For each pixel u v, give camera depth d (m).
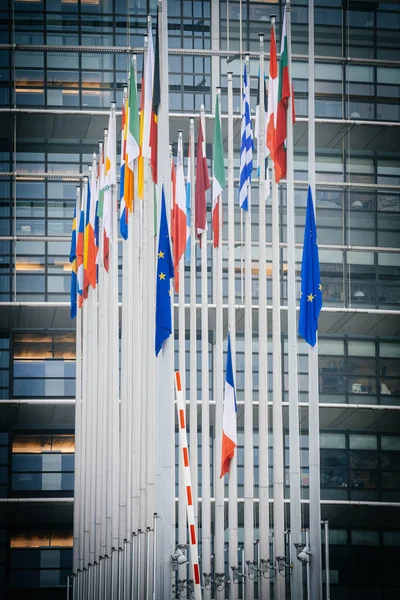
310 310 41.31
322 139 85.81
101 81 84.06
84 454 67.12
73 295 69.75
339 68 86.38
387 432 85.81
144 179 53.19
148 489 50.38
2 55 83.44
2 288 82.12
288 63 43.47
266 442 44.84
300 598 40.81
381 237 86.25
